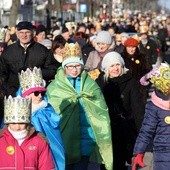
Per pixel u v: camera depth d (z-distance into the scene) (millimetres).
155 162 8125
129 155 10078
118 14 80812
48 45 15602
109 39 12906
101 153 9492
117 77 10055
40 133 6988
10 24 32844
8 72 11484
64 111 9430
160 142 8086
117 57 10102
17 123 6824
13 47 11477
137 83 10141
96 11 75438
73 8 63406
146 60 13359
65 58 9547
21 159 6836
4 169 6832
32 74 8148
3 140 6879
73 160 9453
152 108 8117
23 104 6820
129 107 10047
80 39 21969
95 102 9516
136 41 13234
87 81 9570
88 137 9500
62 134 9367
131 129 10039
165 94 8031
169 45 53281
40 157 6930
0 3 40688
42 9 50000
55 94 9492
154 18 92688
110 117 10047
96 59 12977
